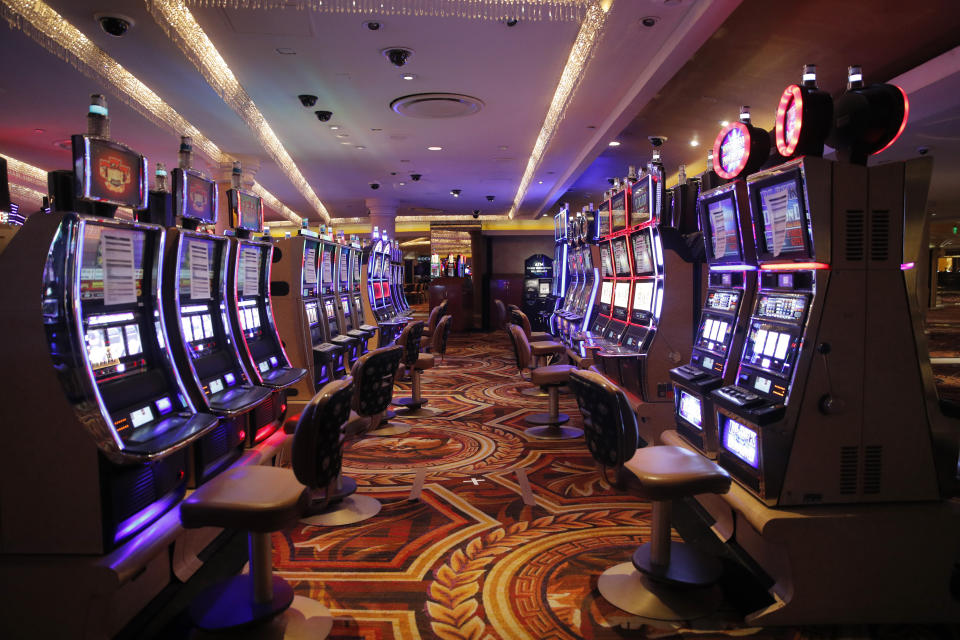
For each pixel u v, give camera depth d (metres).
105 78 5.62
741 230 3.09
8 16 4.37
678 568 2.67
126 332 2.60
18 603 2.23
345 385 2.57
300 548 3.14
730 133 3.23
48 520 2.26
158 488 2.61
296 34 4.80
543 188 11.62
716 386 3.21
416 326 5.93
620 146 8.78
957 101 5.39
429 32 4.77
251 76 5.71
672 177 11.47
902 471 2.57
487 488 4.04
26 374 2.23
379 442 5.21
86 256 2.35
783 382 2.60
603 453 2.55
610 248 6.58
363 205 14.50
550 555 3.05
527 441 5.23
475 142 8.30
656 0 4.18
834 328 2.54
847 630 2.43
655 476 2.47
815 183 2.49
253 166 8.92
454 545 3.18
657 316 4.78
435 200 13.91
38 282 2.21
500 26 4.66
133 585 2.49
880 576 2.46
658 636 2.37
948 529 2.46
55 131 7.41
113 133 7.24
